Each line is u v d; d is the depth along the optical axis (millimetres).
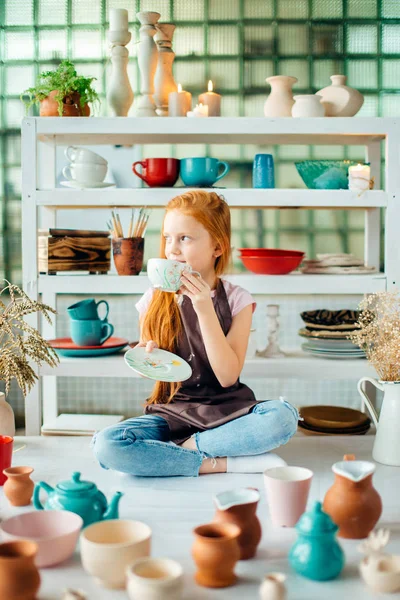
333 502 1238
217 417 1710
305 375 2092
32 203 2117
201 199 1794
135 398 2633
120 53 2203
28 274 2127
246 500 1189
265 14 2547
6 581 954
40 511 1158
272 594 933
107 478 1631
